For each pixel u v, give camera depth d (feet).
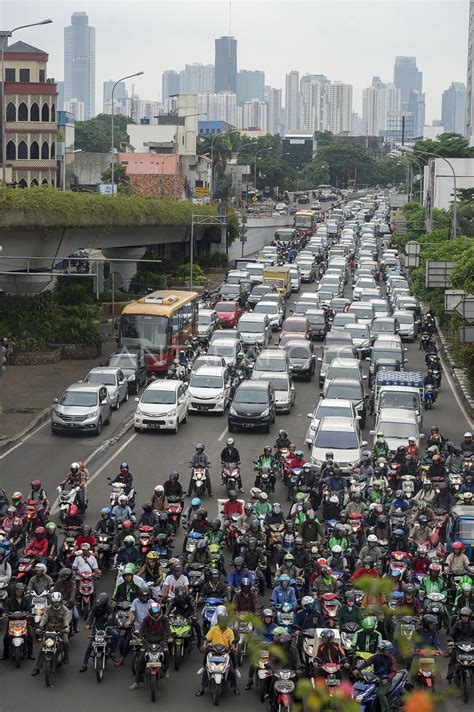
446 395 288.30
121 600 115.14
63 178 642.63
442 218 620.49
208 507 176.24
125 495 154.51
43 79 590.14
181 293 354.74
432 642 105.70
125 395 274.77
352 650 105.70
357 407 242.78
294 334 341.41
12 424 243.40
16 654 111.45
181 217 490.49
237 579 120.78
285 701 96.07
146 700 104.47
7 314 338.95
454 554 129.70
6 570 125.39
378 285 548.72
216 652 104.94
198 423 250.98
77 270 407.44
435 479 171.63
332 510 159.84
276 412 260.83
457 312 219.20
